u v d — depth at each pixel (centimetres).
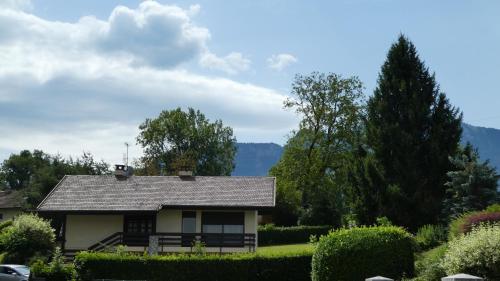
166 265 3119
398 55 4281
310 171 6319
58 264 3156
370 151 4309
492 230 2112
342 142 6350
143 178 4744
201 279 3080
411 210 3897
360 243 2281
